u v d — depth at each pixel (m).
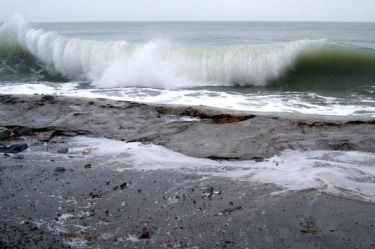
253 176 4.64
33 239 3.21
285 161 5.17
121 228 3.43
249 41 30.56
